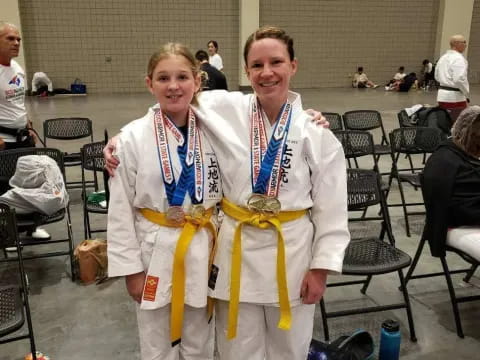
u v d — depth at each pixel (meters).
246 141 1.58
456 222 2.70
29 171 3.16
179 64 1.53
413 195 5.17
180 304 1.60
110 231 1.58
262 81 1.54
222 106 1.61
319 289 1.64
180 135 1.58
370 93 13.54
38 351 2.54
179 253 1.56
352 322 2.81
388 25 14.94
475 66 15.83
